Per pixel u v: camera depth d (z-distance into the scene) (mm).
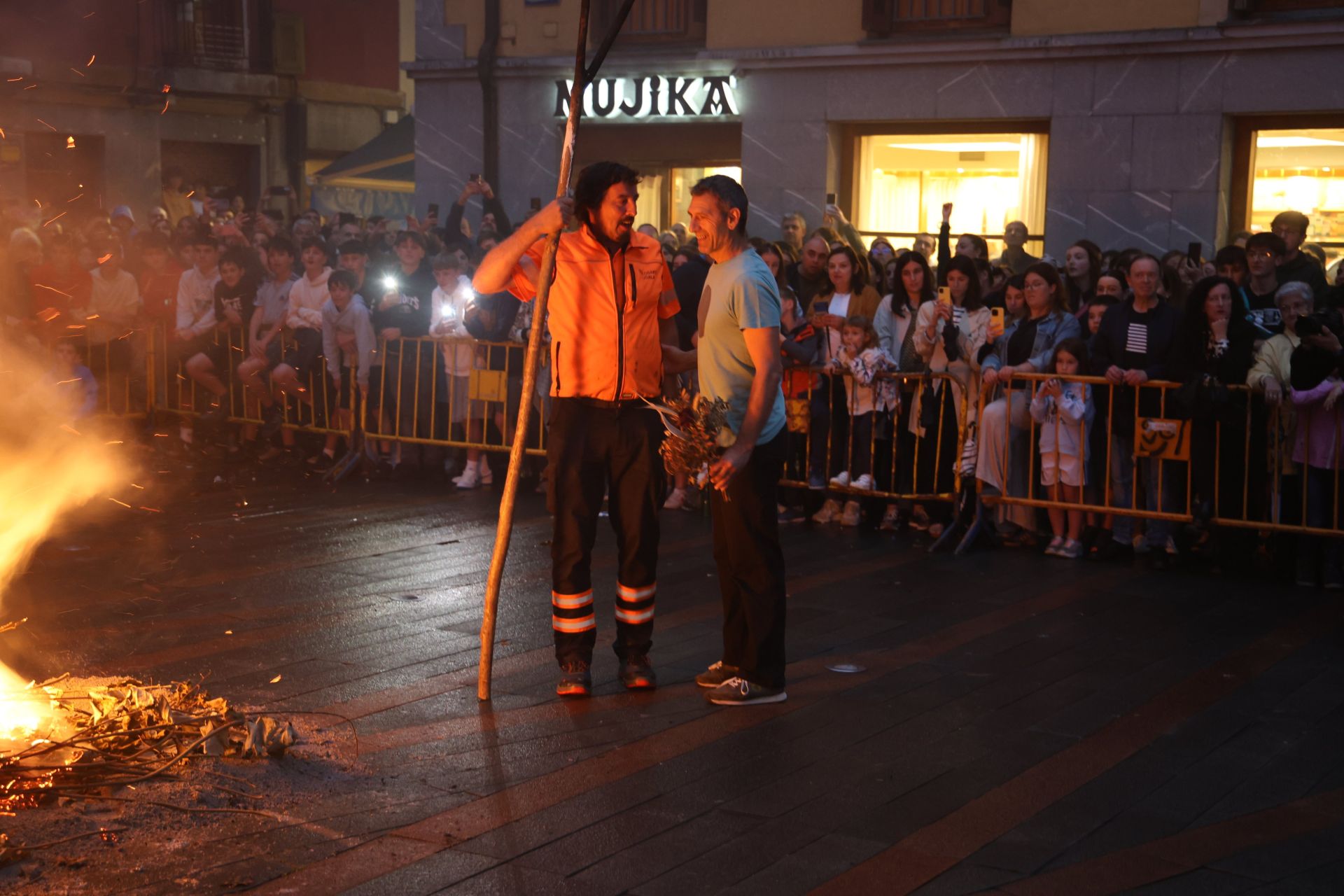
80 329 11125
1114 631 6434
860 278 9008
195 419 11320
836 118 14188
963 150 13852
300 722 4949
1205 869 3812
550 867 3789
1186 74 12469
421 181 16938
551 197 16109
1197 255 10172
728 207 5129
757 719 5090
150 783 4227
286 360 10625
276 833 3959
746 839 3990
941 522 8805
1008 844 3973
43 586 6945
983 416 8273
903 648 6090
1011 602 6984
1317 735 4988
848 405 8844
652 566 5418
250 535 8266
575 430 5242
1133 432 7969
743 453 5027
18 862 3684
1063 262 13219
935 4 13742
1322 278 8906
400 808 4180
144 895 3549
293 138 24016
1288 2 12164
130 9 21484
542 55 15922
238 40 23172
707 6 14875
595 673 5637
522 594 6934
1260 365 7617
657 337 5312
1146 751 4797
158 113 22062
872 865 3816
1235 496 7797
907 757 4707
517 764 4582
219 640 6012
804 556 8070
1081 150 13031
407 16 25938
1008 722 5098
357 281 10547
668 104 15078
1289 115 12336
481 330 9766
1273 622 6664
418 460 10719
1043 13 13078
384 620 6398
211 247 11234
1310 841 4012
